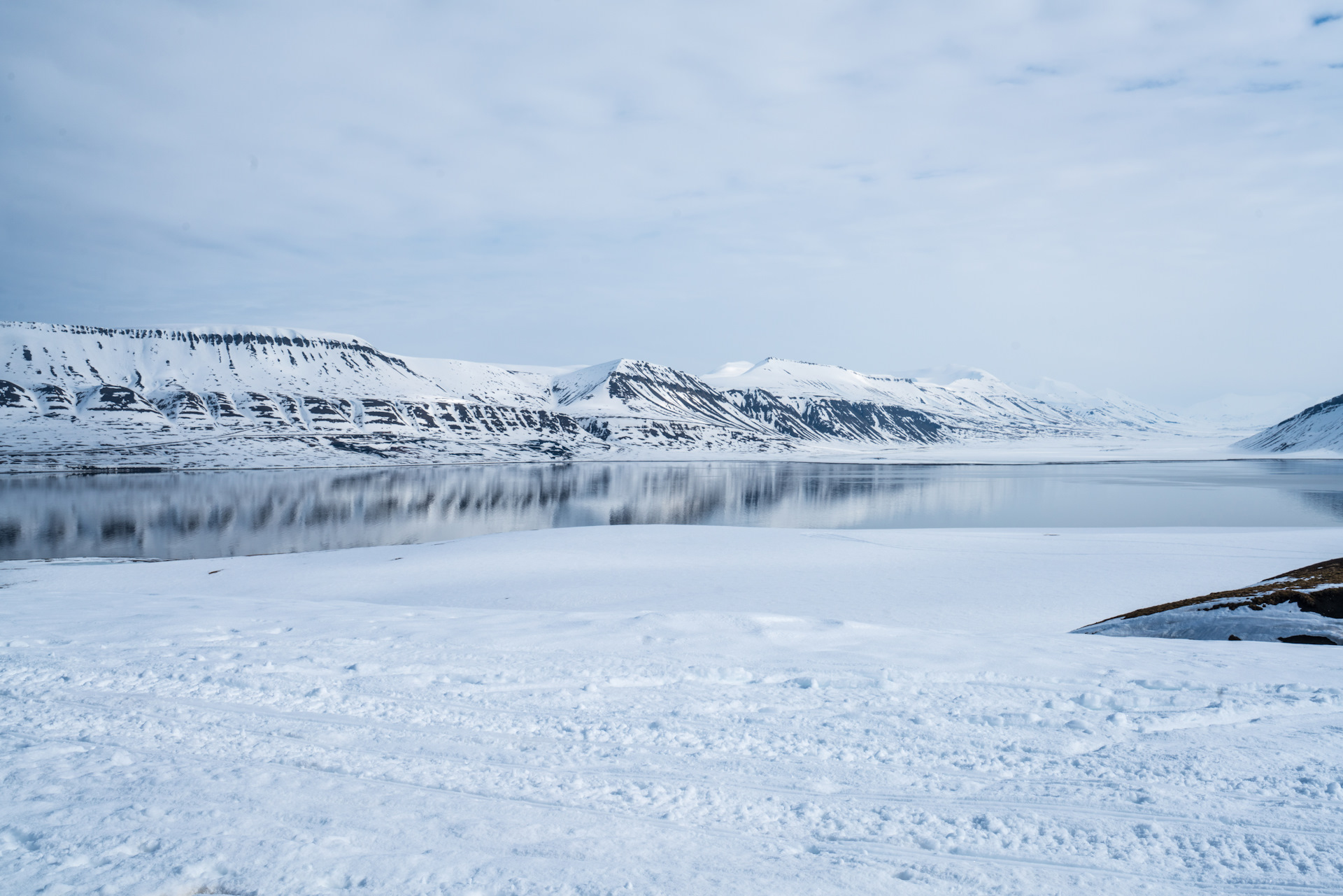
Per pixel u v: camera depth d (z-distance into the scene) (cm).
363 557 4500
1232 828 614
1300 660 1262
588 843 582
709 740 818
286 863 538
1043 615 2870
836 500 10106
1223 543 4653
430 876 524
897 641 1399
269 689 1000
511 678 1070
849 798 677
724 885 522
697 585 3569
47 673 1078
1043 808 655
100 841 565
